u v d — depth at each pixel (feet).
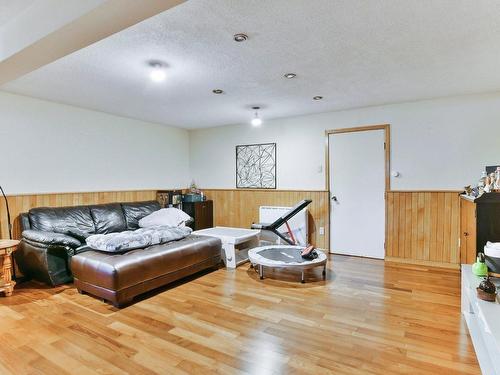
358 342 7.12
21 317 8.50
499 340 4.80
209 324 8.05
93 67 9.39
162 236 11.80
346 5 6.15
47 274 10.64
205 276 12.15
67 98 12.95
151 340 7.26
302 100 13.44
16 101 12.32
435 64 9.33
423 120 13.58
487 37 7.55
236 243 13.37
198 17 6.53
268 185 17.89
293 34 7.36
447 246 13.15
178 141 20.24
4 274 10.04
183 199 18.56
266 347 6.94
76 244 11.05
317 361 6.39
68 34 5.89
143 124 17.85
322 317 8.41
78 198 14.38
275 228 15.53
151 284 10.05
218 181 19.94
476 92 12.42
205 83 11.02
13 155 12.26
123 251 10.28
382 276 11.98
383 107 14.43
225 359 6.49
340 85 11.36
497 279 7.25
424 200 13.60
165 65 9.27
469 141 12.77
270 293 10.24
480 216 8.86
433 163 13.46
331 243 16.02
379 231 14.71
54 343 7.14
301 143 16.74
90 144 15.03
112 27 5.63
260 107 14.69
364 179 15.02
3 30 7.07
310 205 16.51
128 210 15.42
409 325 7.92
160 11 5.10
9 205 11.99
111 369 6.17
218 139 19.84
